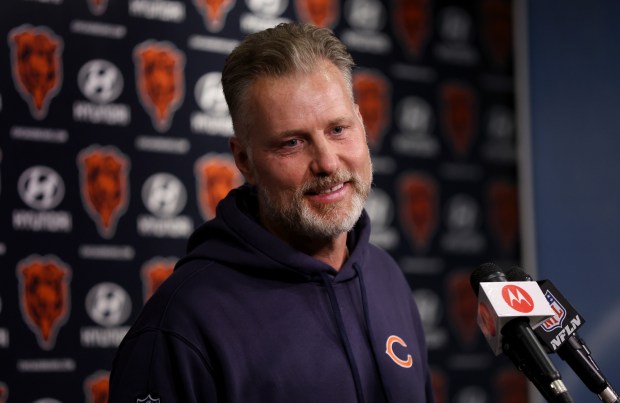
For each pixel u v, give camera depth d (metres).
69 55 11.68
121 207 11.86
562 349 5.04
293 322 5.55
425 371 6.56
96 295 11.59
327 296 5.75
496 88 15.00
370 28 14.05
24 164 11.30
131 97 12.04
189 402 5.21
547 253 14.77
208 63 12.62
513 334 4.68
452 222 14.42
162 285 5.71
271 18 13.20
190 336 5.32
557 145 14.76
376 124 13.95
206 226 6.12
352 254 6.00
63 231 11.46
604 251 14.08
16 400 11.00
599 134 14.27
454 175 14.52
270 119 5.29
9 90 11.30
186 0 12.55
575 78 14.63
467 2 14.94
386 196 13.93
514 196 15.02
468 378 14.29
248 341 5.38
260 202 5.89
